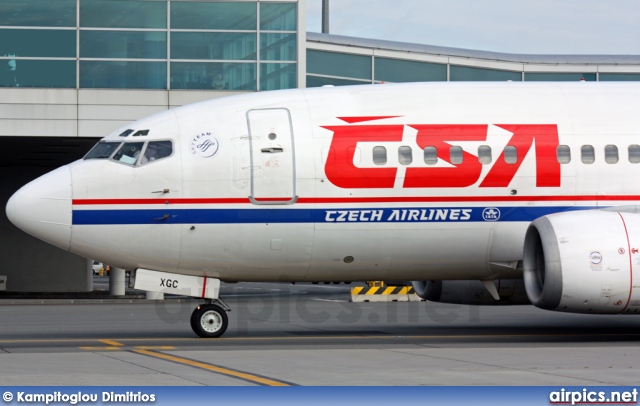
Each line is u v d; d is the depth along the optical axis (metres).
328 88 48.25
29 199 45.00
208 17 77.44
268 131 45.84
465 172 45.91
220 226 45.16
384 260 46.72
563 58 117.75
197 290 47.06
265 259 46.12
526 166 46.25
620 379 30.41
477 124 46.69
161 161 45.34
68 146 82.62
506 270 47.78
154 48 76.88
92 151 46.84
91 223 44.94
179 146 45.66
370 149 45.72
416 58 113.69
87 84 76.19
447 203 45.81
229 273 46.91
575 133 47.06
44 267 101.44
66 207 44.88
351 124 46.22
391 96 47.47
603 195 46.56
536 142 46.59
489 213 46.03
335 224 45.50
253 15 77.75
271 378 30.69
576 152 46.72
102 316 65.56
